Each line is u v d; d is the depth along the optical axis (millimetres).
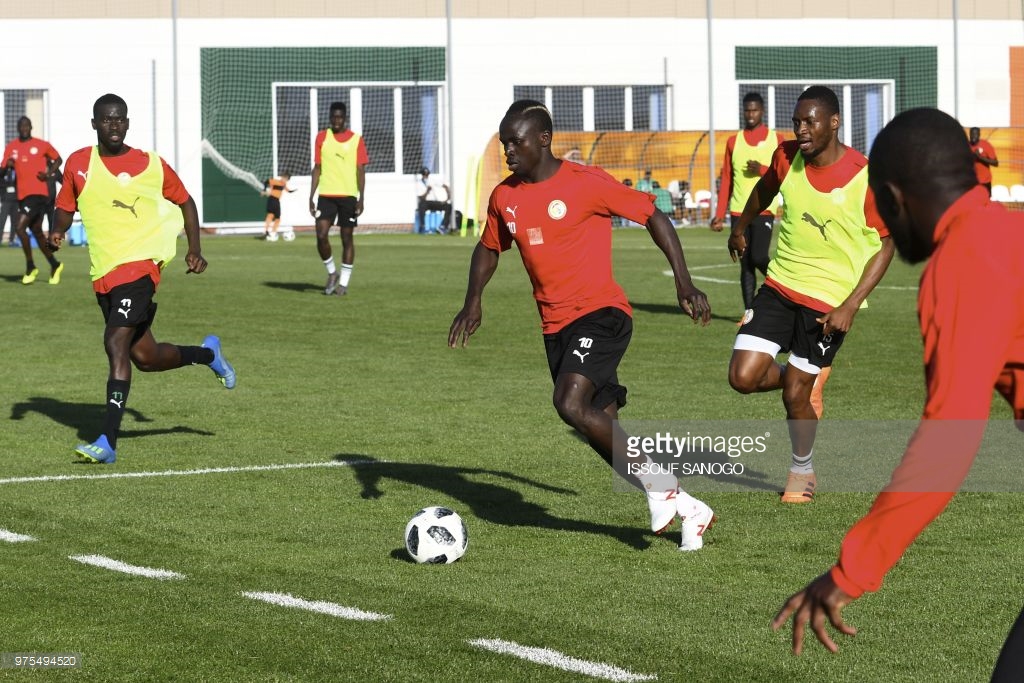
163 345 32125
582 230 22203
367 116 140875
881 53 150125
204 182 136250
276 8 137125
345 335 53156
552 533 24047
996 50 151875
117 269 30688
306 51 138250
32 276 76312
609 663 17094
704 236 119500
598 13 144375
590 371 22016
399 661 17156
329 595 20109
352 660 17203
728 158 53531
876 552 10688
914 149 11078
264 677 16609
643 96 146625
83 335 53500
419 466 29781
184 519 24984
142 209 30672
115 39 133000
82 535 23781
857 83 150250
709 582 20875
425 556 21750
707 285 73812
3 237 125250
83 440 33125
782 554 22531
